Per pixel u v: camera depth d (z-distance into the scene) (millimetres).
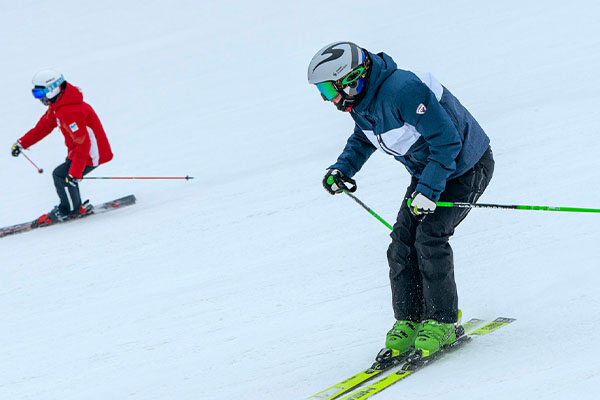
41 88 18203
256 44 43094
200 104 32500
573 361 7027
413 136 7434
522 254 10562
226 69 38625
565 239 10742
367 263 11836
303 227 14516
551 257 10180
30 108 35906
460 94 25062
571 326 7926
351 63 7004
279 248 13570
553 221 11594
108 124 31578
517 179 14242
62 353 10438
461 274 10375
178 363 9359
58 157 27516
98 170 24625
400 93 7020
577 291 8906
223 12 54906
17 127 32750
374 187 16250
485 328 8398
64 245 16703
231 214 16625
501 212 12523
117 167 24781
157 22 55094
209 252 14242
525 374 6945
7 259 16312
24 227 19047
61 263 15312
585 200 12305
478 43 32750
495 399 6582
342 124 25141
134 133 29391
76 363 9969
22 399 9078
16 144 19234
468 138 7582
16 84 41969
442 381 7152
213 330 10297
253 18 50938
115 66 43469
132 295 12555
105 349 10312
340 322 9656
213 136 26922
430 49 33500
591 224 11094
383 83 7133
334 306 10297
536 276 9680
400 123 7285
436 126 7102
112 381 9164
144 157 25609
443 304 7734
